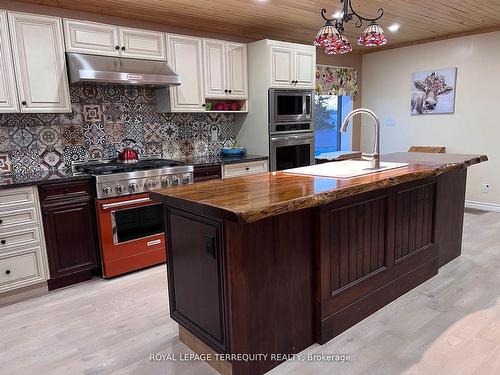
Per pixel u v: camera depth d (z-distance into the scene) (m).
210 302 1.95
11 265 2.86
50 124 3.50
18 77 3.01
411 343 2.21
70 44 3.22
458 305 2.63
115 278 3.29
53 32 3.14
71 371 2.05
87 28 3.29
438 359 2.05
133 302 2.83
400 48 5.68
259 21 4.04
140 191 3.35
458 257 3.51
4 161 3.29
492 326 2.36
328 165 3.02
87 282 3.22
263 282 1.92
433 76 5.36
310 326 2.20
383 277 2.61
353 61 6.07
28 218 2.89
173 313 2.26
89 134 3.73
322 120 6.09
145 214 3.42
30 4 3.28
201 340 2.07
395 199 2.61
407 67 5.64
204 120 4.57
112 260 3.26
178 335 2.37
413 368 1.99
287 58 4.39
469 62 4.99
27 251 2.91
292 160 4.64
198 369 2.04
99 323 2.54
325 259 2.15
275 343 2.02
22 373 2.05
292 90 4.49
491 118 4.91
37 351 2.24
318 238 2.11
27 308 2.78
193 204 1.80
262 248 1.89
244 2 3.37
